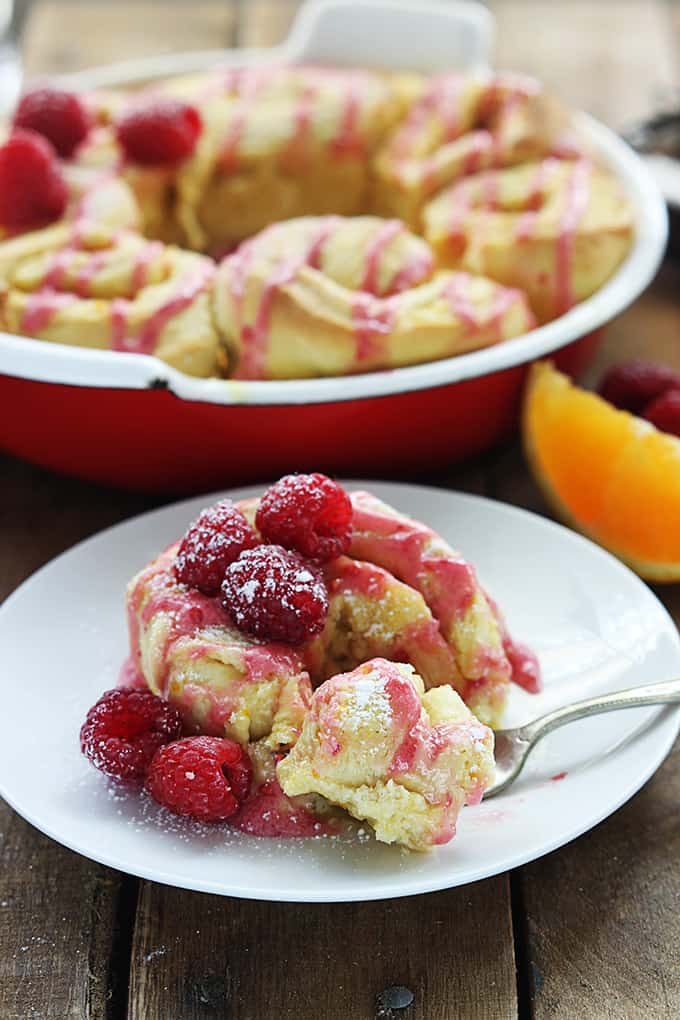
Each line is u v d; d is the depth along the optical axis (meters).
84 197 0.81
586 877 0.65
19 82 1.00
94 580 0.71
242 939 0.63
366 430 0.75
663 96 0.96
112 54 1.04
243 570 0.65
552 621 0.70
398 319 0.76
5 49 1.10
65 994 0.63
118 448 0.76
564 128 0.85
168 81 0.91
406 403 0.74
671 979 0.62
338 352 0.75
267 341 0.76
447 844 0.63
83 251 0.79
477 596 0.67
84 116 0.84
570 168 0.84
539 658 0.69
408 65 0.90
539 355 0.75
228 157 0.85
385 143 0.86
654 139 0.92
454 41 0.89
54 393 0.73
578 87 1.01
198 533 0.67
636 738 0.65
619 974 0.63
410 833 0.62
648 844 0.66
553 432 0.76
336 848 0.63
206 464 0.76
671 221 0.88
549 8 1.14
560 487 0.76
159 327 0.76
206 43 1.06
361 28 0.89
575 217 0.80
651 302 0.88
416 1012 0.62
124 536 0.73
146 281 0.78
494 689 0.67
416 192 0.84
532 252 0.79
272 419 0.74
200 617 0.66
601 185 0.83
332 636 0.67
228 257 0.80
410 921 0.64
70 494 0.79
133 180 0.83
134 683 0.68
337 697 0.63
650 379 0.79
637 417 0.79
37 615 0.70
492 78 0.87
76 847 0.62
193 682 0.65
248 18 1.10
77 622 0.70
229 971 0.63
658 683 0.66
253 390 0.73
